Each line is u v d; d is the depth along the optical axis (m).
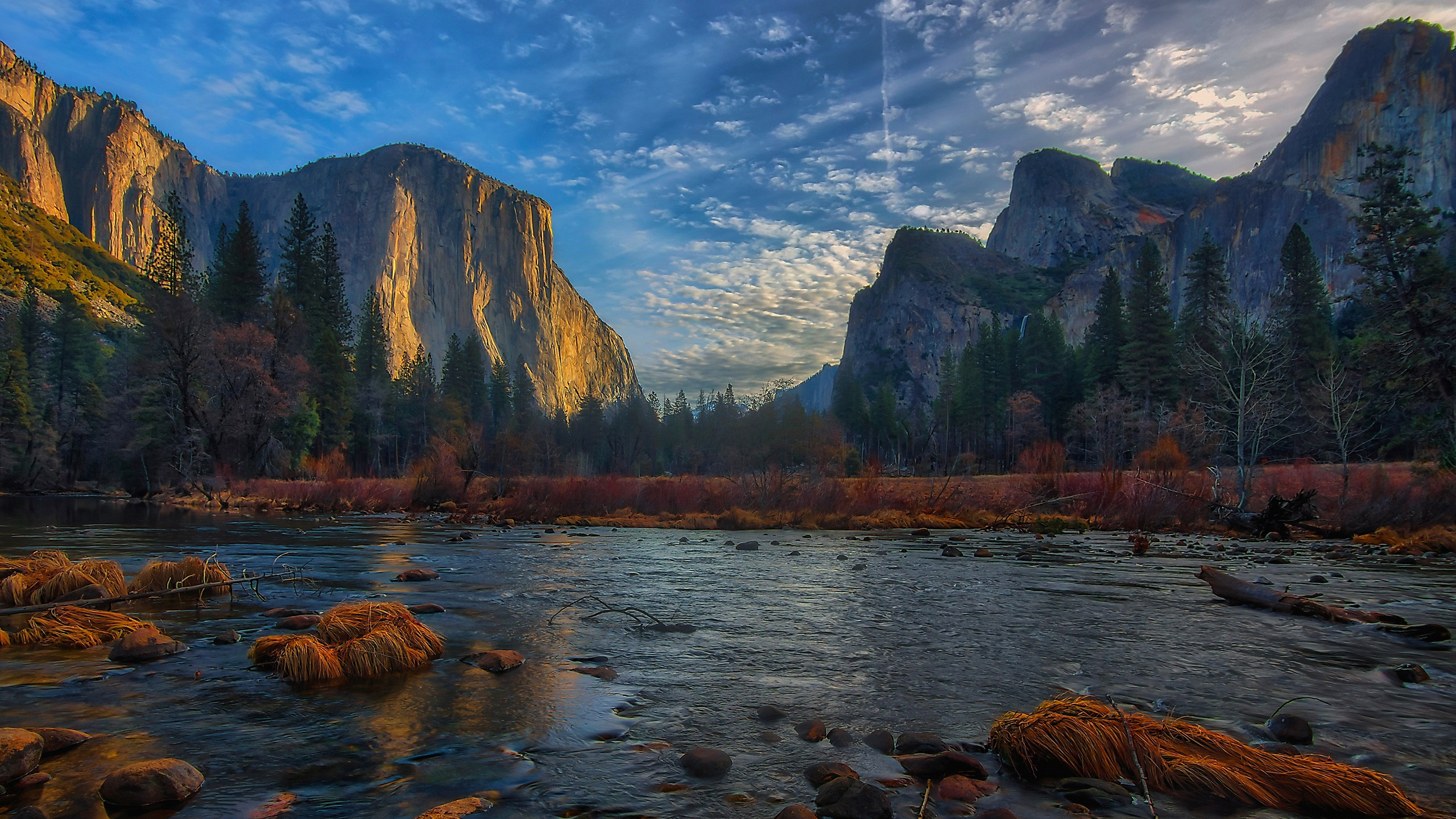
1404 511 22.59
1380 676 5.97
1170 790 3.73
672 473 111.38
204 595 9.48
